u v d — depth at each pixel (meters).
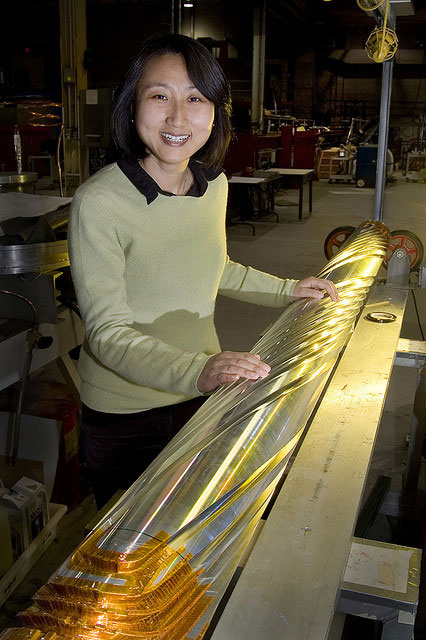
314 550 0.80
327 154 13.85
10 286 2.01
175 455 0.84
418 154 14.05
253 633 0.67
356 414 1.19
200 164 1.29
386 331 1.70
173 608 0.63
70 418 2.25
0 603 1.81
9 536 1.87
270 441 0.86
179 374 1.01
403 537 2.18
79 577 0.62
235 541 0.75
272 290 1.50
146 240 1.19
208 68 1.12
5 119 11.27
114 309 1.12
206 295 1.34
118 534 0.67
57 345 2.24
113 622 0.58
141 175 1.16
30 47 16.66
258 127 12.51
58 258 1.96
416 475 2.24
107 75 16.41
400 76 19.39
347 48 19.27
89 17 16.02
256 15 12.23
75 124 7.79
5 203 2.14
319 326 1.18
